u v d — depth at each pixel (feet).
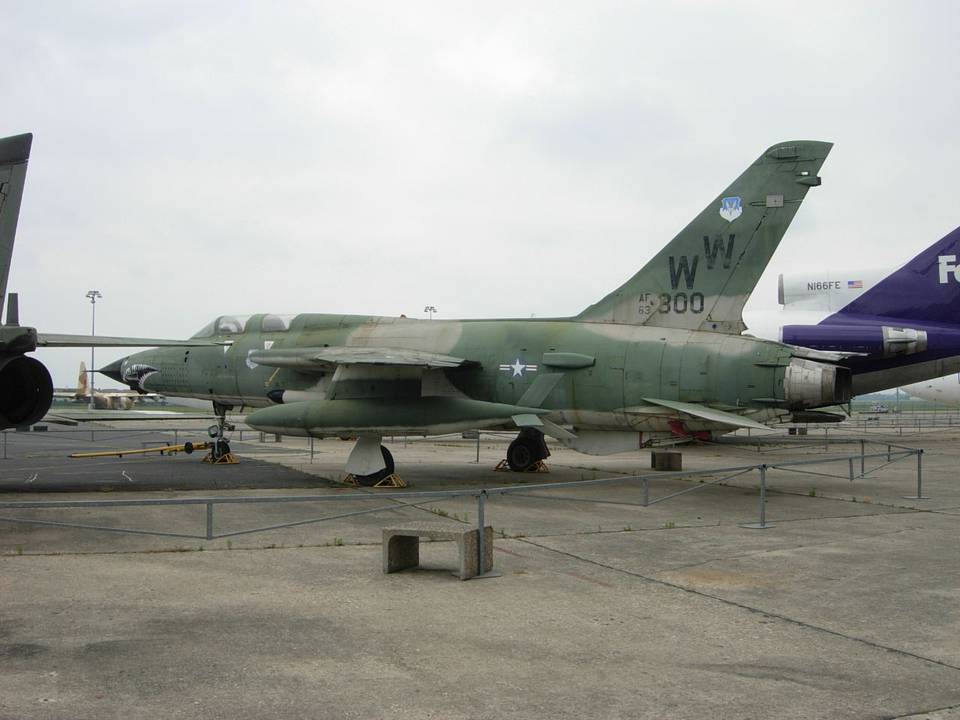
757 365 41.55
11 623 18.28
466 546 23.08
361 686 14.61
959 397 137.59
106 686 14.40
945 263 77.41
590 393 45.34
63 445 85.76
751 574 24.17
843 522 34.58
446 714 13.35
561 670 15.61
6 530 30.45
